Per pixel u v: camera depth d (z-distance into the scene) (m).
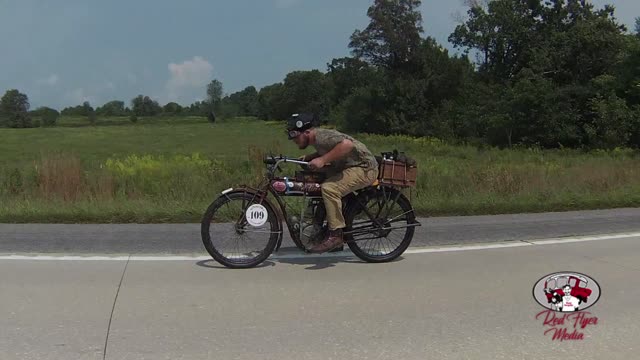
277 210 6.30
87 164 14.59
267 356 3.88
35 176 11.89
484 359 3.87
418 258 6.72
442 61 68.25
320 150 6.25
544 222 9.11
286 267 6.25
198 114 177.62
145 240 7.36
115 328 4.35
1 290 5.24
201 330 4.33
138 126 127.44
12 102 129.25
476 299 5.14
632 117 41.72
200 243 7.25
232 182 12.63
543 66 51.56
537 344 4.14
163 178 13.33
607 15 54.16
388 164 6.43
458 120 60.66
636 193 11.91
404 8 71.38
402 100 68.31
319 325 4.46
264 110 165.50
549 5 55.66
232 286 5.47
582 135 46.22
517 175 13.48
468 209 10.07
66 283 5.48
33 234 7.65
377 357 3.88
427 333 4.32
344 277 5.85
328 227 6.30
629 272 6.06
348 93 90.44
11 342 4.07
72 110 170.38
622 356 3.94
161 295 5.15
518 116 47.09
